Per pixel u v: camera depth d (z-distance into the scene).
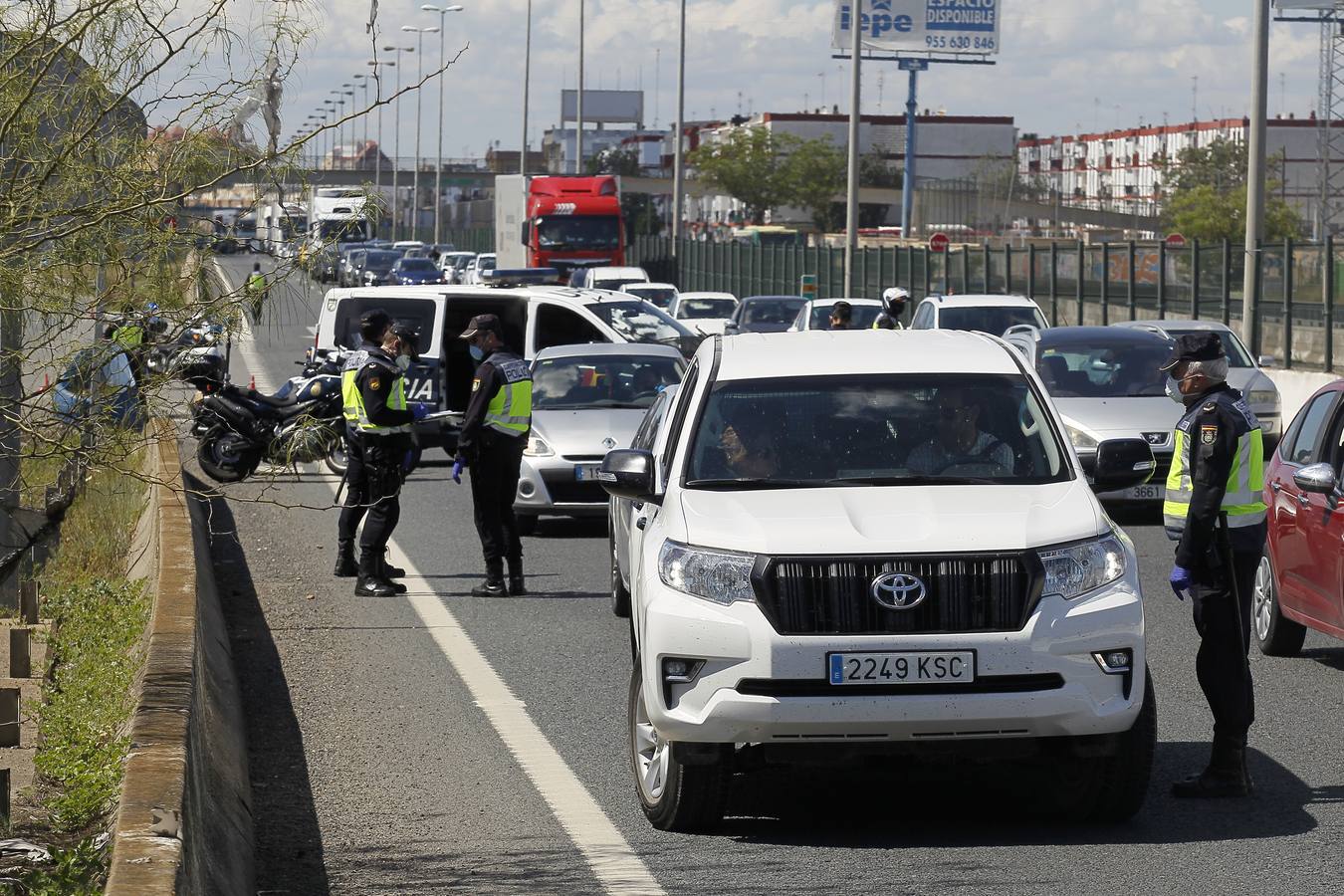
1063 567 15.07
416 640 25.41
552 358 40.84
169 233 13.21
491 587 29.36
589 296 52.91
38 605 25.56
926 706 14.70
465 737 19.52
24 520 24.22
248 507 41.62
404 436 29.50
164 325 13.28
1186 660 23.72
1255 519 16.98
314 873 14.62
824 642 14.77
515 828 15.94
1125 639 15.04
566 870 14.54
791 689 14.80
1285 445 24.89
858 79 98.81
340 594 29.64
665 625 15.18
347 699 21.52
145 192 13.09
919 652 14.73
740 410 17.47
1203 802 16.58
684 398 18.25
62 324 13.23
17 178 12.95
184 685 15.23
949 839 15.40
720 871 14.45
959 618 14.86
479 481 29.12
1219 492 16.64
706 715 14.97
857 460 16.89
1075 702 14.81
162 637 17.44
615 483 17.25
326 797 17.09
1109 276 82.75
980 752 15.12
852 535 15.09
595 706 21.03
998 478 16.69
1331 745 18.95
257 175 13.33
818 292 122.62
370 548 29.33
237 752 18.11
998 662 14.75
